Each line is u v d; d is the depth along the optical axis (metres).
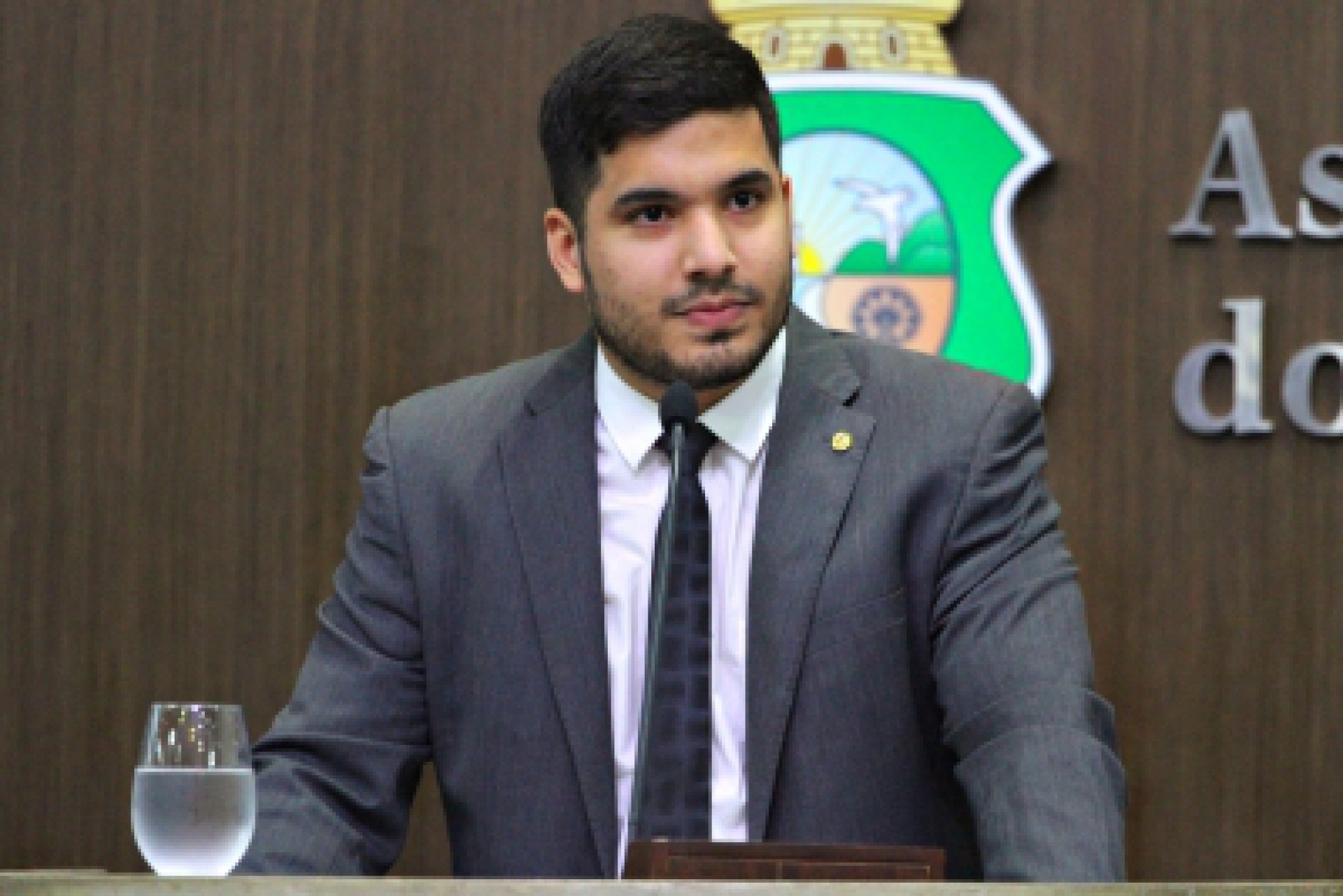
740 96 3.56
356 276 5.89
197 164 5.93
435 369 5.86
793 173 5.71
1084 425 5.68
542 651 3.79
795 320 4.04
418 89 5.90
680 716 3.67
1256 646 5.61
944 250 5.68
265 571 5.87
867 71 5.70
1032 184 5.73
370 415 5.87
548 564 3.83
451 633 3.88
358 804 3.78
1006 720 3.47
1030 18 5.75
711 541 3.80
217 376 5.90
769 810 3.63
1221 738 5.62
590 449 3.90
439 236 5.88
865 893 2.43
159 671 5.87
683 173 3.53
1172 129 5.69
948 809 3.75
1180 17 5.70
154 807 2.97
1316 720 5.58
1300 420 5.59
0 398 5.93
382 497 3.99
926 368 3.95
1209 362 5.65
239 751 3.04
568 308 5.84
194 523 5.89
